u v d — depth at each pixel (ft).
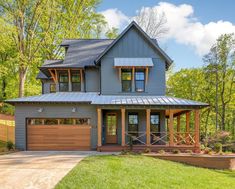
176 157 56.54
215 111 125.70
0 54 115.75
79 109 67.15
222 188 38.65
